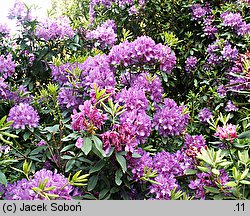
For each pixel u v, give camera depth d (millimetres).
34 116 2117
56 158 2188
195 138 2324
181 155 2301
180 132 2496
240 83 2305
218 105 3406
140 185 2107
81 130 1859
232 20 3646
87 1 4844
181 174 2189
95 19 4207
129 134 1859
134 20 4199
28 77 2965
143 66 2539
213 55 3777
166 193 1937
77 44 3121
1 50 2980
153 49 2404
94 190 2031
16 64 2848
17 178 2176
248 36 3551
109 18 4191
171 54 2514
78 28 3363
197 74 4047
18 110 2066
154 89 2393
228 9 3914
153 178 2043
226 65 3691
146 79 2387
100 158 1953
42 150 2234
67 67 2533
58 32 2889
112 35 2949
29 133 2121
